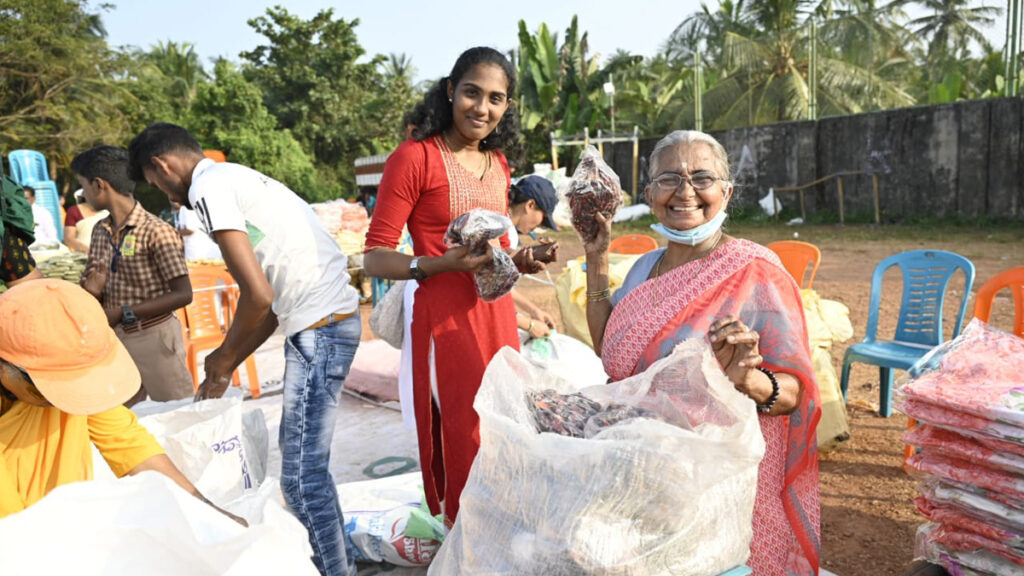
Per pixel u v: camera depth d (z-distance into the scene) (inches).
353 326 113.4
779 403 85.7
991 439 84.0
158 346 150.6
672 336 90.6
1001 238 563.2
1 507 66.3
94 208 147.8
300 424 108.0
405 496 141.9
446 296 109.7
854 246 562.3
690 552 68.4
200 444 101.9
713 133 893.8
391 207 108.3
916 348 181.5
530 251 103.6
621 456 65.4
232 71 1556.3
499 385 77.9
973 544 88.7
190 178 115.3
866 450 173.8
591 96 1189.7
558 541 66.7
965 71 978.7
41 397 66.2
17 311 63.5
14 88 1203.9
